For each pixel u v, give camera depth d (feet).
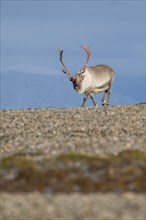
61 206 221.05
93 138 323.57
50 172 253.44
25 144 308.40
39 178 248.93
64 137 333.42
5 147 303.27
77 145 302.04
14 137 338.54
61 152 286.05
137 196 231.71
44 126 382.22
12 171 255.50
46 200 228.02
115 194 233.76
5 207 221.05
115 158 269.85
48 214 213.25
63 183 244.01
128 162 262.67
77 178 247.50
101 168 256.32
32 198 230.48
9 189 240.32
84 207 219.41
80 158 267.18
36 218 209.97
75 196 231.71
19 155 281.33
